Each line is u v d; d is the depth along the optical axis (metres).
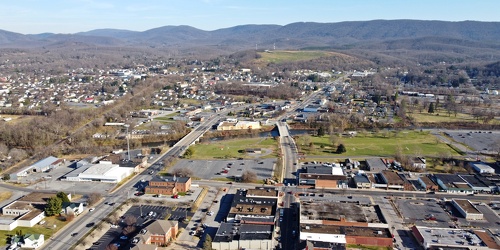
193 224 150.00
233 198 170.62
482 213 156.12
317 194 178.50
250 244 132.25
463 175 196.88
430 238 134.12
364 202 167.50
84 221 151.38
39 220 151.00
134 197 173.62
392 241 133.12
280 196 175.50
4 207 157.38
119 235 141.50
